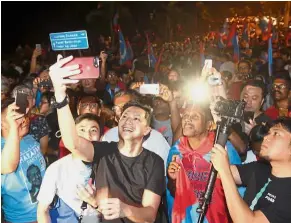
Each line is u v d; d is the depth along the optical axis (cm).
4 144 157
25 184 157
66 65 116
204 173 158
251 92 211
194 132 158
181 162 161
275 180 125
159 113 220
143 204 132
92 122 155
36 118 185
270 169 131
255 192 128
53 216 144
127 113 137
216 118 157
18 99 144
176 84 246
